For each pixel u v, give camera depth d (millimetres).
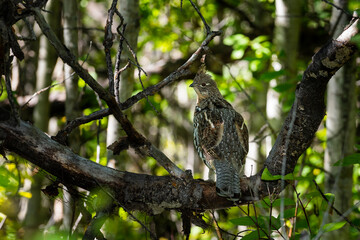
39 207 11539
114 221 7566
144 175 6898
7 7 5871
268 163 6902
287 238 5594
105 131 17219
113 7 6504
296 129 6645
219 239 6500
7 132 6383
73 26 11633
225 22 18859
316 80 6336
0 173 7672
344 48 5992
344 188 10016
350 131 10195
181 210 6965
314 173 14641
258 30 17328
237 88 15188
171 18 18188
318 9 17188
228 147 8242
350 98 10133
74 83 11438
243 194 6977
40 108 12781
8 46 6055
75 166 6676
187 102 20234
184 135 19594
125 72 10094
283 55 12625
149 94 6812
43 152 6562
